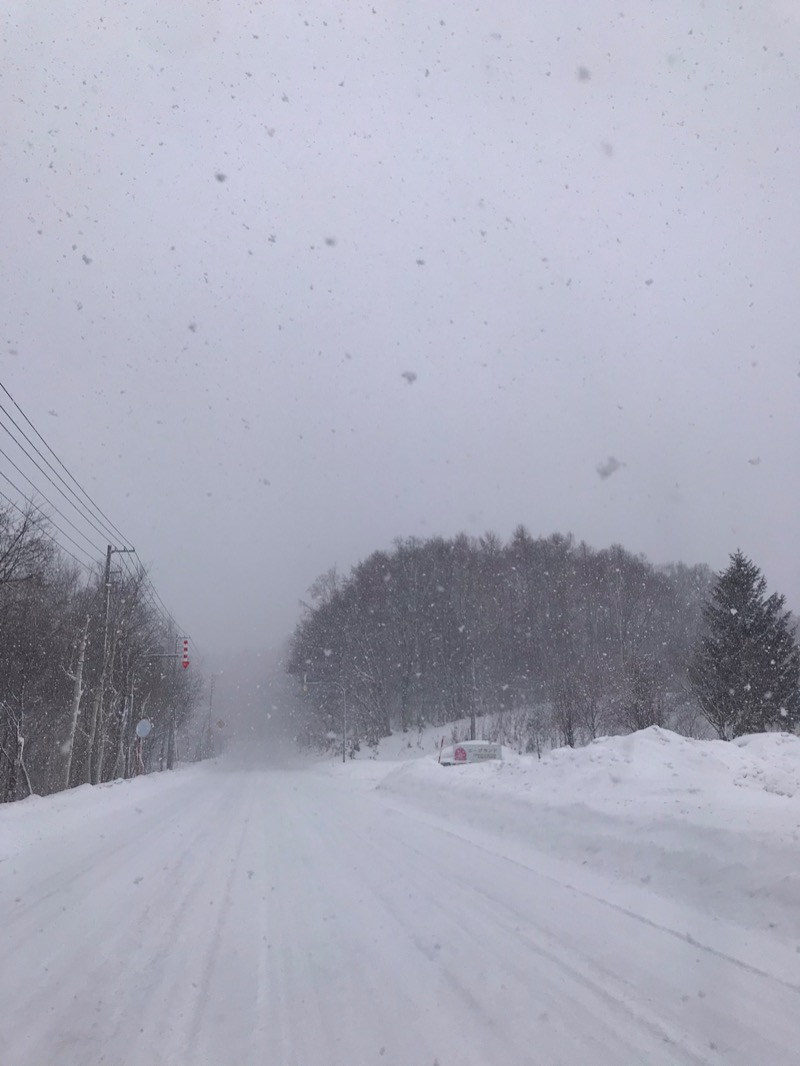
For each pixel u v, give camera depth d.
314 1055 4.28
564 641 58.31
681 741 15.20
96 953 6.30
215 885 9.03
